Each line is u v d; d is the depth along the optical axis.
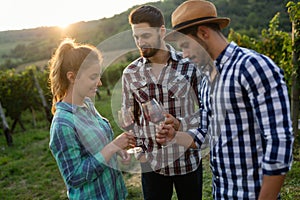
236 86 1.56
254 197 1.65
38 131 10.84
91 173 1.77
